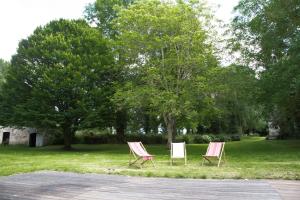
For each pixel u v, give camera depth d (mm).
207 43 26234
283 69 21250
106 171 12180
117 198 7645
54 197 7863
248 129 56094
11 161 17156
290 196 7555
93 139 42344
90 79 30766
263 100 24375
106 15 37594
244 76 24172
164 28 25875
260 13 23312
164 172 11453
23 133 41062
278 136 41000
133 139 41938
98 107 30000
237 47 25594
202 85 24672
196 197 7566
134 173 11492
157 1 26969
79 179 10547
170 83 26000
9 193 8352
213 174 10836
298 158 17328
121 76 31625
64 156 21234
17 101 31766
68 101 29969
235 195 7719
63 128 31250
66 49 31062
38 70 30266
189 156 20344
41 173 12117
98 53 31984
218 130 47969
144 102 25766
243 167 13242
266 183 9281
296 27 21828
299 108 26438
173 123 27609
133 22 26422
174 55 25594
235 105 30734
